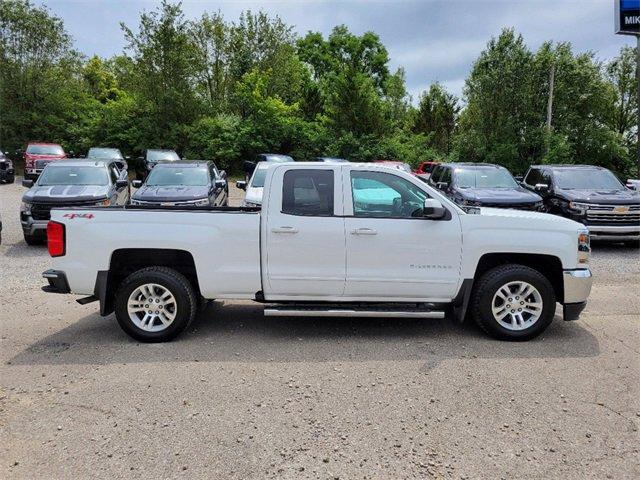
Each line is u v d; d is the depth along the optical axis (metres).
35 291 6.88
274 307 5.11
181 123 30.41
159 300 5.01
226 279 5.00
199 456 3.08
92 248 4.91
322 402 3.76
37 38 31.80
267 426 3.42
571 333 5.30
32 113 31.77
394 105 44.62
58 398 3.80
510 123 27.61
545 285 4.99
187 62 30.25
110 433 3.33
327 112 32.56
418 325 5.57
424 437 3.30
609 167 30.05
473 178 11.70
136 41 29.59
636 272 8.29
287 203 4.99
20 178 26.31
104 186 10.59
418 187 5.10
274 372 4.29
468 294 5.05
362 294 5.06
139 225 4.94
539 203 10.43
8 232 11.61
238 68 33.91
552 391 3.95
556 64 28.55
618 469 2.97
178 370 4.32
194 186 11.02
